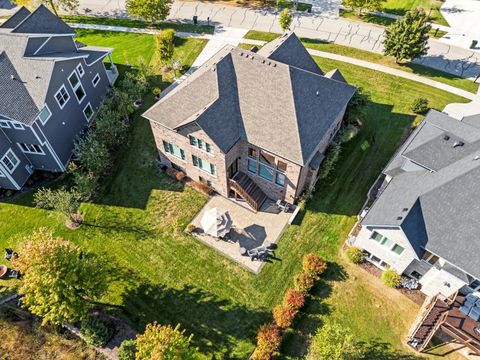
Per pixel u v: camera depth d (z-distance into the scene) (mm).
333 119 33312
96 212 36031
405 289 30297
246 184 36125
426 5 62312
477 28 56719
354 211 35406
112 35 58094
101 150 37188
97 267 28234
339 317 29062
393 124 42906
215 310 29688
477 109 44500
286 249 32906
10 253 32875
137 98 46000
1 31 40188
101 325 27766
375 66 50719
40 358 27766
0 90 34281
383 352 27453
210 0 65062
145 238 34062
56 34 40656
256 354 26609
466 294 27781
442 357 27109
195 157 34906
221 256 32656
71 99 40062
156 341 23484
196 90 33062
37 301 25438
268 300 30062
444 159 30719
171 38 48906
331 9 61750
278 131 31172
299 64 37844
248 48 53906
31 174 39406
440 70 50000
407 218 27297
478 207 26453
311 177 34500
